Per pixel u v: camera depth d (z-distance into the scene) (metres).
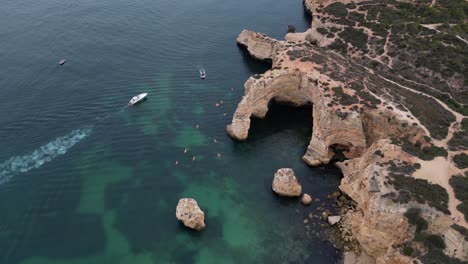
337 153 76.75
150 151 74.44
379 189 55.81
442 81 84.81
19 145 72.56
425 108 75.00
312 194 68.31
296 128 84.25
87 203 63.59
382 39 100.56
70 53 101.69
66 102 84.00
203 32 117.38
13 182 65.62
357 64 93.06
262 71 101.81
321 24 110.88
